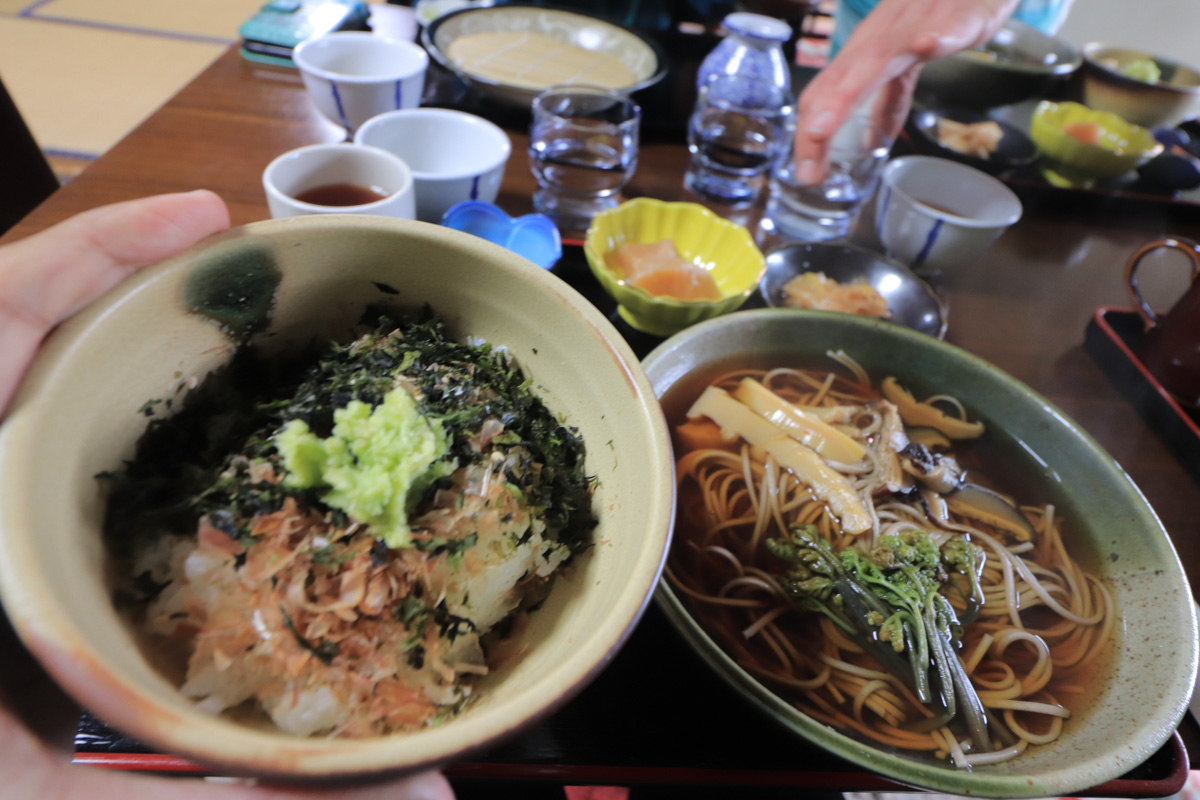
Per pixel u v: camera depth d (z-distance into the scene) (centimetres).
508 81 53
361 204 40
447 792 18
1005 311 47
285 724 18
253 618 19
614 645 16
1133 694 27
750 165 50
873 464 35
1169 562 30
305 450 20
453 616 21
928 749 27
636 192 50
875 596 30
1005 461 36
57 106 72
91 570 17
